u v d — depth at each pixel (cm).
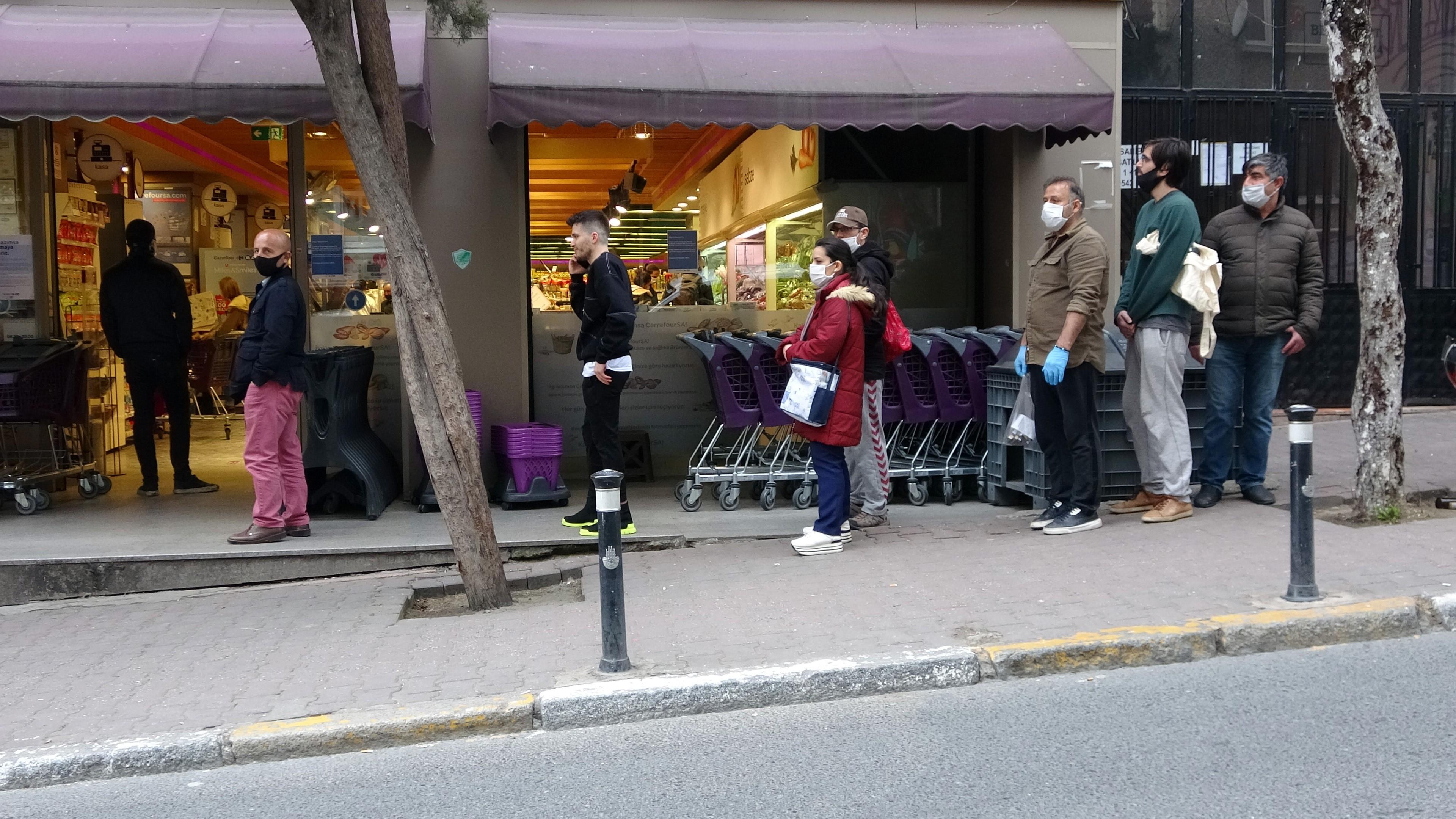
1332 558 639
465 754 465
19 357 859
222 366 1453
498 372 901
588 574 716
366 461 840
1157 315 738
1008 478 855
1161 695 489
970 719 473
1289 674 506
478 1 761
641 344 1002
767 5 918
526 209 920
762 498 852
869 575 660
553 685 509
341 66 607
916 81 829
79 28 803
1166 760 421
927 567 670
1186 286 721
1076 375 718
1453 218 1196
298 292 764
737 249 1023
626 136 1034
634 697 492
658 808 402
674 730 479
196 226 1364
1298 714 458
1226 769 409
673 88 796
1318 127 1165
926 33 911
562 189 1033
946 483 869
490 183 888
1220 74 1148
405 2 890
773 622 582
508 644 575
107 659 579
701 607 614
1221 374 776
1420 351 1202
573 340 984
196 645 597
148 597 705
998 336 882
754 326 1013
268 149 1148
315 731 473
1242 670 516
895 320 777
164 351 927
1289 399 1175
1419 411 1185
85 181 1064
